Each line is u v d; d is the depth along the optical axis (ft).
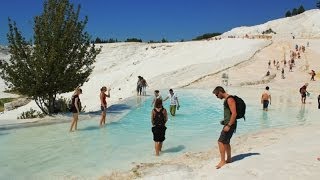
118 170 41.57
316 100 105.19
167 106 95.96
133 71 223.71
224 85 139.74
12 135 60.13
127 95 146.10
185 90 130.11
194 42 321.11
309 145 44.45
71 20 81.41
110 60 399.44
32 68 78.69
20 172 41.63
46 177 39.88
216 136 58.03
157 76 170.19
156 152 47.37
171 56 256.32
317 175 33.63
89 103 143.23
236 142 52.11
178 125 67.82
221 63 186.50
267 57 199.41
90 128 65.57
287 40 259.60
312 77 153.58
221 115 79.71
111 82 209.97
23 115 82.64
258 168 36.19
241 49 229.66
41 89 79.20
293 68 177.47
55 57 77.82
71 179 39.09
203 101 103.35
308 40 258.37
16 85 79.36
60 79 79.05
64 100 86.79
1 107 173.78
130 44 426.92
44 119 72.54
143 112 84.07
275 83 146.41
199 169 38.45
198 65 186.50
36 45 79.05
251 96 112.57
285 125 66.59
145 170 39.22
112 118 75.51
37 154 48.65
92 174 40.50
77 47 82.79
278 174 34.27
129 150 50.19
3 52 368.48
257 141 50.83
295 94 118.83
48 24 79.92
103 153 48.78
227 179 33.91
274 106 93.35
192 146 51.72
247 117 76.33
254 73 163.63
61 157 47.24
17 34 79.05
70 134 60.64
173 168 38.73
